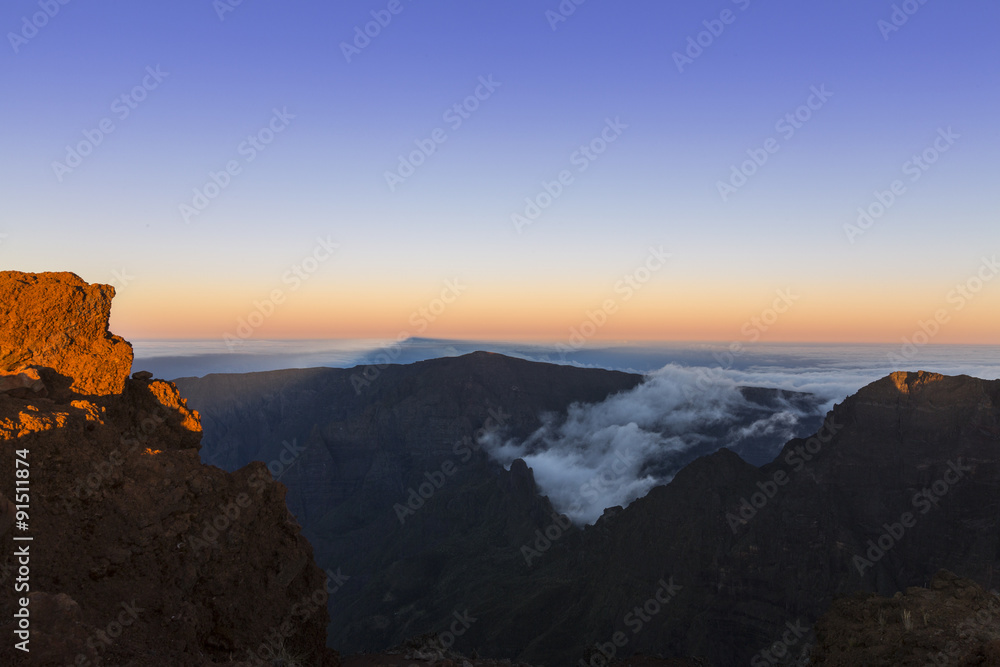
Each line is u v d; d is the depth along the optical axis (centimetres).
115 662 643
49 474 770
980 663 740
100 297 991
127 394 1038
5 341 909
